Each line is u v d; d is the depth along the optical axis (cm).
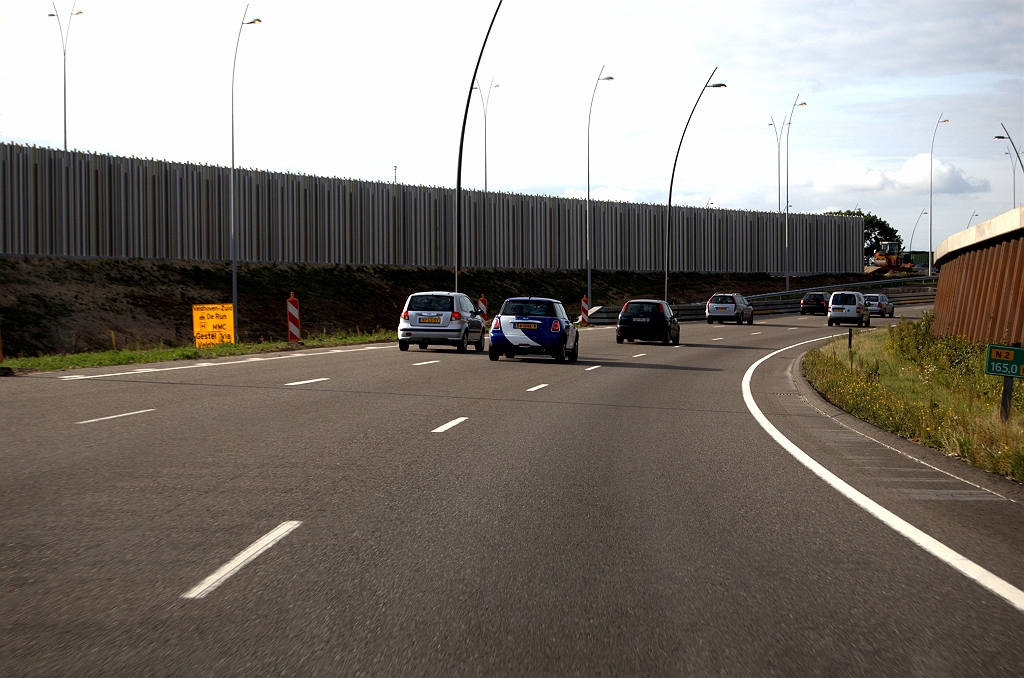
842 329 5238
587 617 530
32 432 1196
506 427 1339
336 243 6688
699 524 761
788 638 500
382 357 2730
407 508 803
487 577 604
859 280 10350
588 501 845
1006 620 530
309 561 636
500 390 1873
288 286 6041
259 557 643
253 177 6203
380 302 6412
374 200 6925
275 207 6328
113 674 443
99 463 987
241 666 454
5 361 2423
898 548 689
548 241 8100
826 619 530
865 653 479
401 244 7106
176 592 565
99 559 632
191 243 5906
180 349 2852
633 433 1308
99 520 740
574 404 1659
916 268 13262
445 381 2030
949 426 1287
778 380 2267
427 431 1276
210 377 2008
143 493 843
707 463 1068
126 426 1262
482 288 7300
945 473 1020
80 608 534
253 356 2741
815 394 1930
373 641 489
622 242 8631
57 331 4512
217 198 6034
